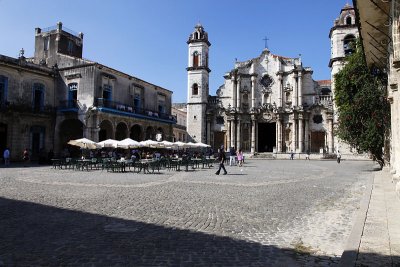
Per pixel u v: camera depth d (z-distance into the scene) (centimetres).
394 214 877
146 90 4684
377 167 2988
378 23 1570
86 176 2034
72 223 809
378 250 579
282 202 1119
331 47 5288
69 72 3925
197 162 2808
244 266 537
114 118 3906
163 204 1067
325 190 1429
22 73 3638
